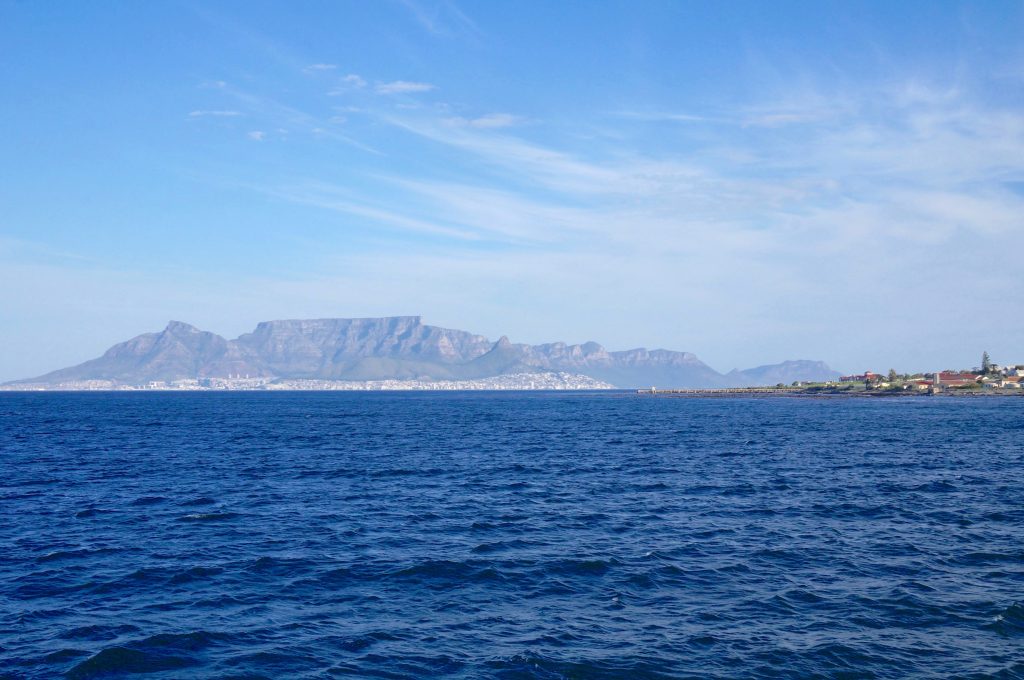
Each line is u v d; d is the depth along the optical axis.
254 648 23.38
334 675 21.39
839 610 26.78
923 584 29.81
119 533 39.53
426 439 108.56
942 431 117.19
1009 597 28.12
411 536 38.81
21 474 64.81
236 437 112.50
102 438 109.94
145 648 23.27
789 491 54.00
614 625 25.44
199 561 33.50
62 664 22.03
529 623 25.66
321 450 89.56
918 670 21.67
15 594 28.61
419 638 24.25
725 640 23.98
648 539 38.06
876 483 57.75
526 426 143.62
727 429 128.00
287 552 35.22
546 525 41.78
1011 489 54.25
